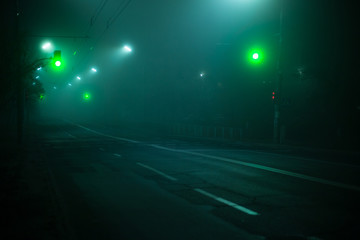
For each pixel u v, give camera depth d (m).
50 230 6.13
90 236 6.22
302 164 14.70
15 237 5.77
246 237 6.03
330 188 9.84
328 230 6.31
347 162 15.37
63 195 9.40
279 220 6.93
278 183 10.62
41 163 14.94
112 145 24.92
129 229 6.58
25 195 8.69
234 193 9.33
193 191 9.69
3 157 16.14
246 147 23.41
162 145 24.88
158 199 8.87
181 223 6.89
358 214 7.29
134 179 11.67
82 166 14.75
